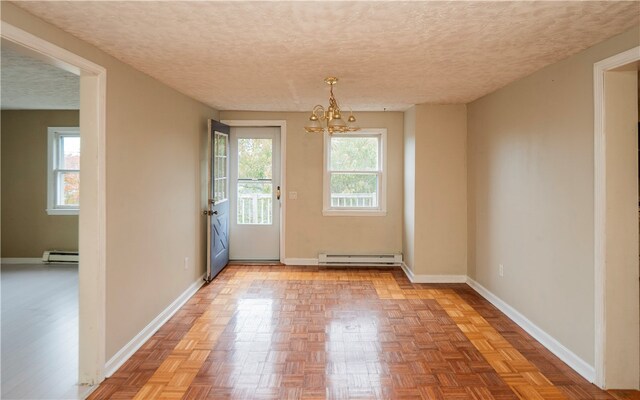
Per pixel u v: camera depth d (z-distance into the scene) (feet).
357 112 20.31
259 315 13.70
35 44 7.42
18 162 21.35
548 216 11.25
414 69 11.48
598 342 9.19
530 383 9.34
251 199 21.12
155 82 12.61
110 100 9.86
